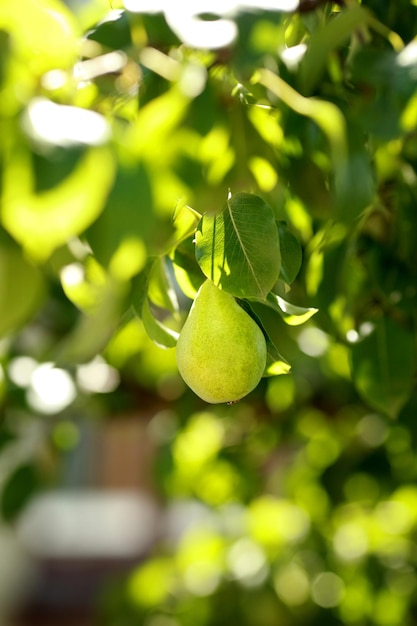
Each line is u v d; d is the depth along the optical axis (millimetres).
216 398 910
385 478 2076
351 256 1232
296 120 1012
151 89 931
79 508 6617
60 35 792
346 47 1062
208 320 909
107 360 2023
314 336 1647
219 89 913
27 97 734
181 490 2406
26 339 1936
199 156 854
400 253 1275
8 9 776
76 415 2027
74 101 836
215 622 2242
